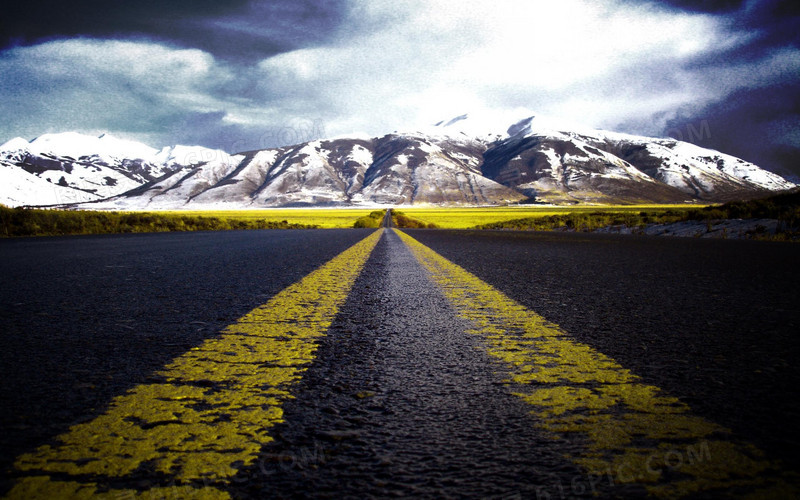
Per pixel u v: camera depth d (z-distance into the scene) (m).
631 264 7.16
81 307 3.77
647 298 4.20
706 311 3.61
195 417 1.64
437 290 4.70
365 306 3.86
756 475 1.24
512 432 1.53
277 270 6.44
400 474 1.26
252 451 1.39
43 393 1.86
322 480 1.23
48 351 2.50
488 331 2.99
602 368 2.21
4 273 5.96
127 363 2.29
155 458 1.34
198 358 2.39
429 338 2.82
